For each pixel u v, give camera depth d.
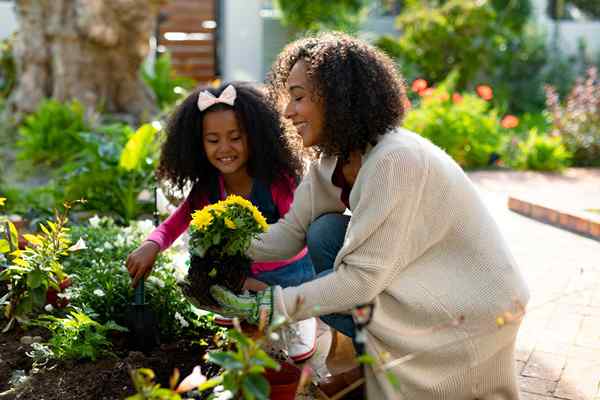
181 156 3.11
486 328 2.34
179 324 3.01
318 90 2.39
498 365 2.42
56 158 7.39
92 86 8.52
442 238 2.40
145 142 5.06
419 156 2.34
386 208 2.29
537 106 12.28
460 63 11.83
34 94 8.45
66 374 2.66
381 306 2.39
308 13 12.17
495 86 12.45
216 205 2.47
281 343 2.68
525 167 8.20
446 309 2.34
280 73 2.59
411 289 2.36
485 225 2.43
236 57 12.70
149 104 8.99
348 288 2.30
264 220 2.49
